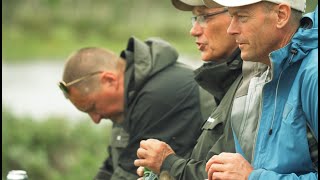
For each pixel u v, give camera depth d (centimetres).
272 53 939
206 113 1259
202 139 1098
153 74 1294
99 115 1359
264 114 963
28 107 3591
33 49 6581
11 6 7475
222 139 1056
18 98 3903
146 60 1297
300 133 932
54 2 7681
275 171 941
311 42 950
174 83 1277
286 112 944
